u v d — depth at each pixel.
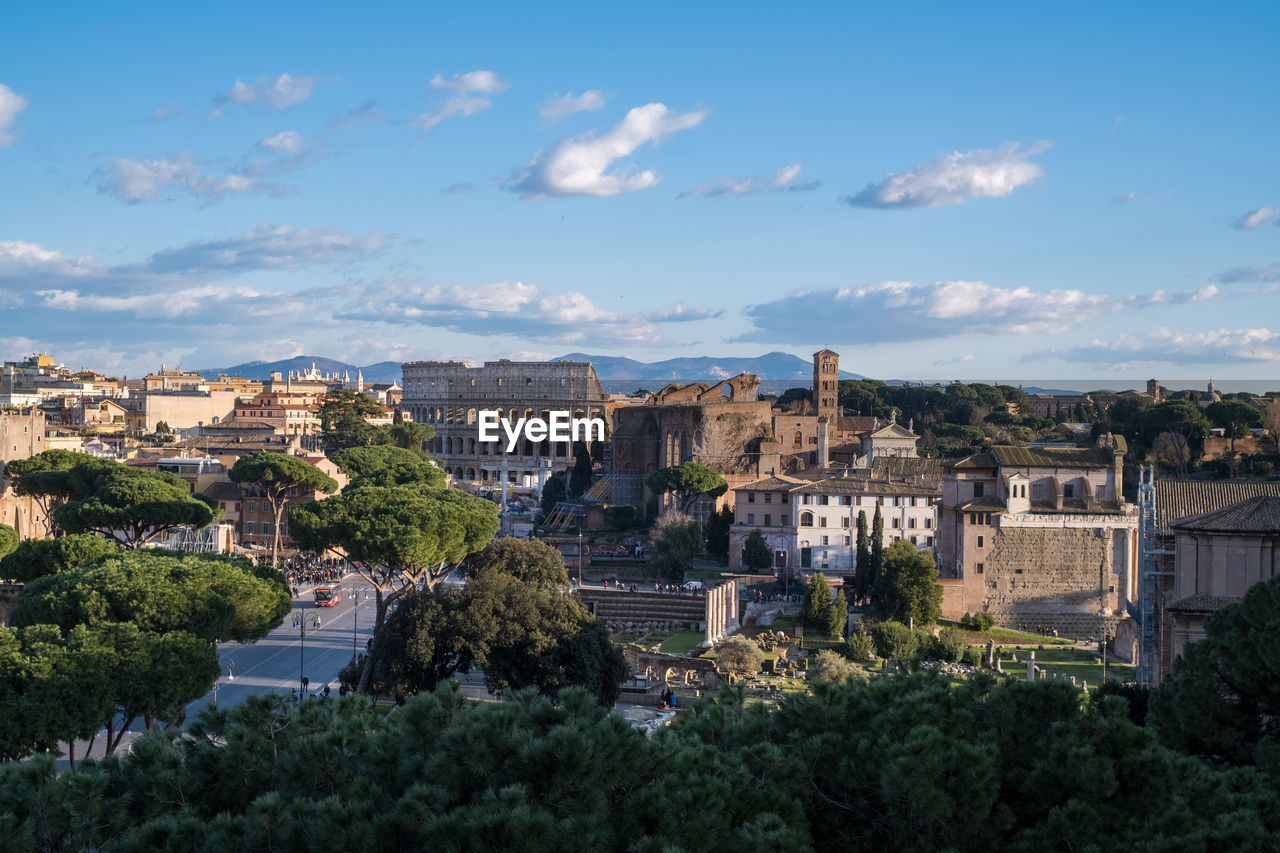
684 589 174.12
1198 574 90.88
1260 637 56.31
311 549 114.81
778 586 177.50
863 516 163.50
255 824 40.91
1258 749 53.38
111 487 159.62
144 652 72.81
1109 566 156.25
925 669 55.84
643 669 131.62
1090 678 130.00
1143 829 42.16
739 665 128.38
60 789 43.78
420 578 117.81
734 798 42.41
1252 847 39.41
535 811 39.28
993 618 156.12
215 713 49.06
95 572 88.44
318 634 141.88
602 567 195.25
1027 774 44.94
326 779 44.72
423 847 39.47
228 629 89.19
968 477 162.38
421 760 43.62
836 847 44.94
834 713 48.47
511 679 102.19
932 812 42.06
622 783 42.31
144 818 44.31
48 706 65.44
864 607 159.00
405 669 101.62
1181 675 60.00
